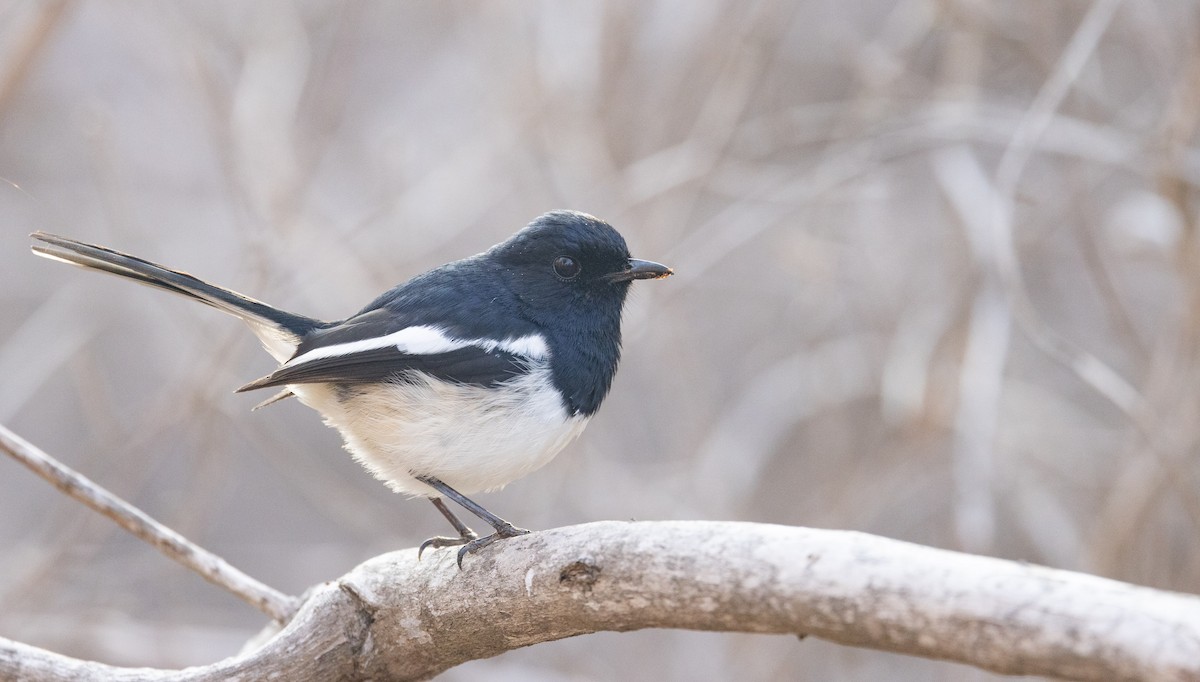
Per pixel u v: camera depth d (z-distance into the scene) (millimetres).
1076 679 4070
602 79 13688
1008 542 13922
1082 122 12531
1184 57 11797
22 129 15547
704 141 13328
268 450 13719
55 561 11938
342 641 6109
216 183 15562
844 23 14938
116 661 12203
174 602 13211
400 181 13562
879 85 12812
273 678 6004
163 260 14516
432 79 16016
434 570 5992
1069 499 13633
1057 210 12781
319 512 16406
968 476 11305
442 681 12383
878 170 13883
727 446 14461
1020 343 13898
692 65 14203
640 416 15312
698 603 4949
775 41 13930
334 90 14328
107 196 12836
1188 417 10930
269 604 6965
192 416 11906
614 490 13422
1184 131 10789
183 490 14680
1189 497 10422
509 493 14086
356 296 13367
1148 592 4051
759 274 15242
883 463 13422
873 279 13734
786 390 14742
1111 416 13922
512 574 5609
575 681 12734
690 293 14836
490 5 14062
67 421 15867
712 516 13141
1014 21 13250
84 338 13086
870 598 4449
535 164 13953
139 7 14180
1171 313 11617
